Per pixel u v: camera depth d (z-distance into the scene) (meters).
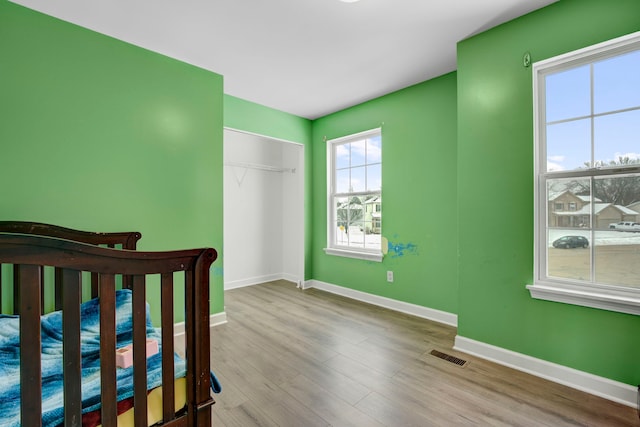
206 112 2.77
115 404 0.95
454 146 2.79
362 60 2.58
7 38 1.84
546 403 1.66
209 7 1.90
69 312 0.88
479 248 2.21
